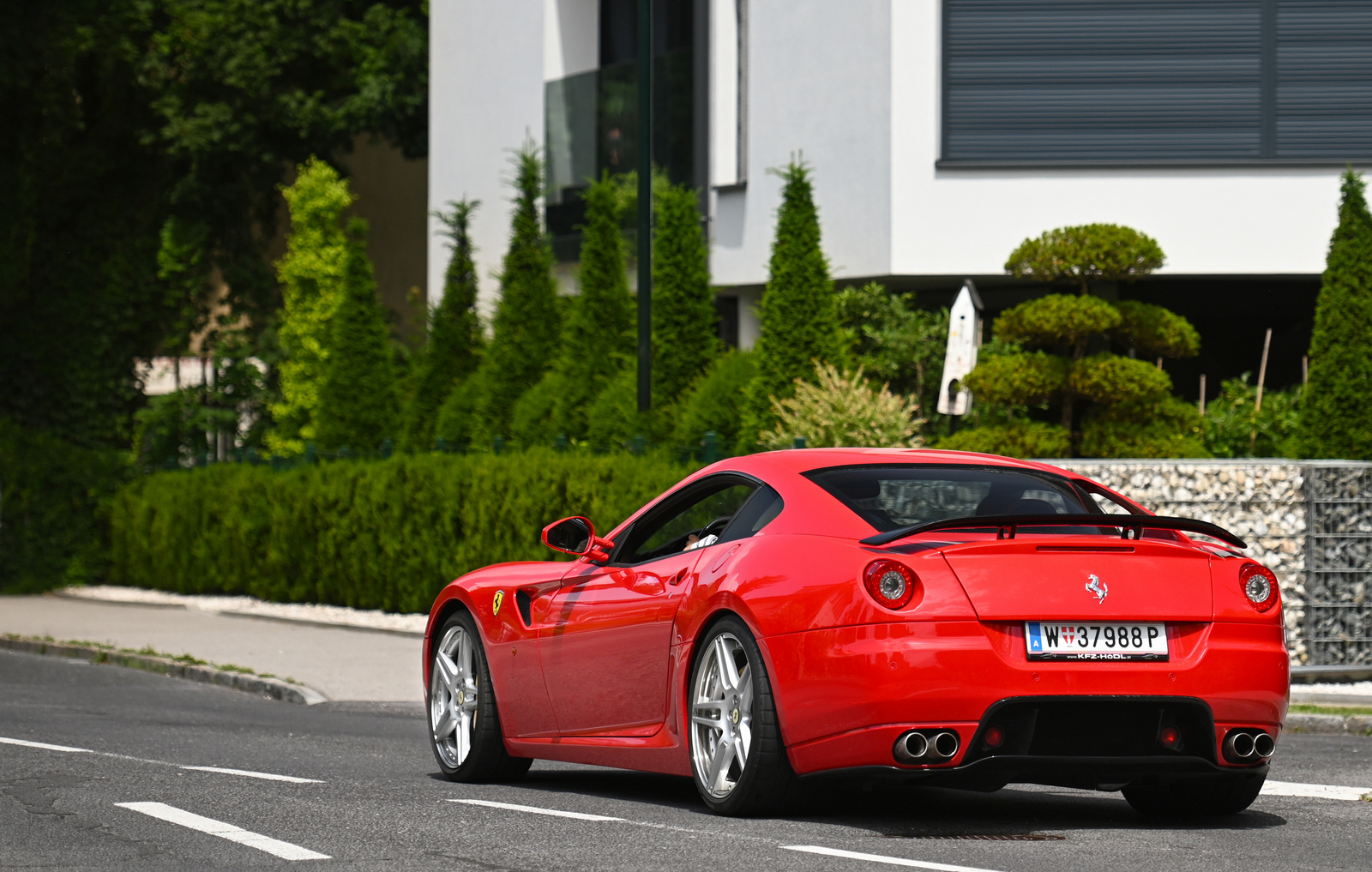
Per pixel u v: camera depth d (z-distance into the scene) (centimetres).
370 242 6900
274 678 2567
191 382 6356
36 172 4741
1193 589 1190
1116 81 3556
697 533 1471
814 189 3719
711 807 1281
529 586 1526
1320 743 1952
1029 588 1154
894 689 1133
